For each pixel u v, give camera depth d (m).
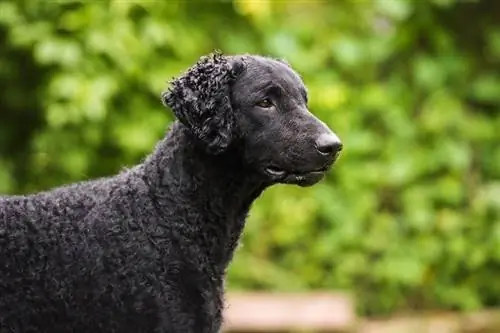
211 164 6.33
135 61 11.11
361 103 11.98
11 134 12.09
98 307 6.02
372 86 11.95
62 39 11.02
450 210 11.86
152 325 6.06
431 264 11.88
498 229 11.52
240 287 11.81
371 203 11.79
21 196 6.25
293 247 12.07
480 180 12.16
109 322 6.05
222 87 6.29
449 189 11.76
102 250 6.04
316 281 11.91
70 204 6.16
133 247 6.08
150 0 11.14
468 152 11.91
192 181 6.30
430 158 11.83
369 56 12.02
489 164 12.10
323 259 11.86
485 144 12.18
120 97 11.39
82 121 11.19
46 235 6.04
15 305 6.01
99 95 10.86
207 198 6.32
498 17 12.45
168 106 6.35
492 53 12.31
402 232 11.89
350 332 9.80
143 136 11.27
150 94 11.45
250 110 6.34
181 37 11.48
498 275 11.95
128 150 11.33
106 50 10.92
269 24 11.95
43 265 6.00
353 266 11.71
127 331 6.06
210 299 6.26
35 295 5.99
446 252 11.79
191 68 6.43
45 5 11.08
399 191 12.02
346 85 12.06
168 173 6.31
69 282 6.00
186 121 6.23
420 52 12.43
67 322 6.04
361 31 12.20
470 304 11.84
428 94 12.20
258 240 11.97
